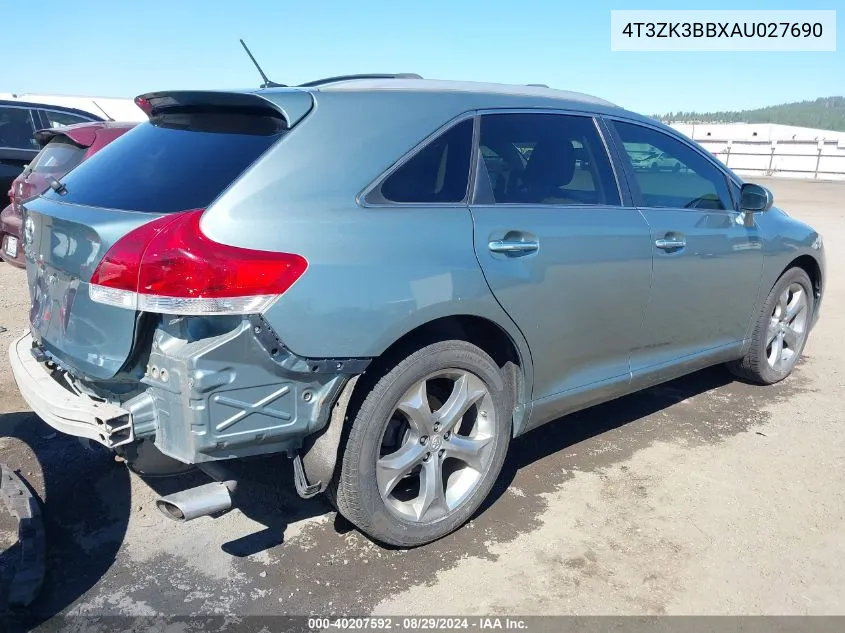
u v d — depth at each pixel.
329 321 2.46
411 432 2.89
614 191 3.57
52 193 3.03
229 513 3.22
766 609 2.63
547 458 3.79
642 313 3.65
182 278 2.26
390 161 2.74
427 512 2.93
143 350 2.40
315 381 2.50
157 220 2.41
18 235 6.54
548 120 3.37
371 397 2.68
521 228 3.04
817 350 5.82
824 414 4.43
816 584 2.78
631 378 3.73
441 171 2.90
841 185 26.83
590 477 3.59
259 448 2.48
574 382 3.45
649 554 2.95
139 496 3.33
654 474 3.62
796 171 32.44
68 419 2.45
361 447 2.68
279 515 3.21
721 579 2.79
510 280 2.96
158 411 2.39
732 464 3.74
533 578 2.79
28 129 9.25
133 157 2.91
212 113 2.87
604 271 3.36
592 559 2.91
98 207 2.65
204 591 2.69
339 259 2.49
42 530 2.95
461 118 3.01
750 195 4.25
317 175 2.57
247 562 2.87
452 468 3.19
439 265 2.73
